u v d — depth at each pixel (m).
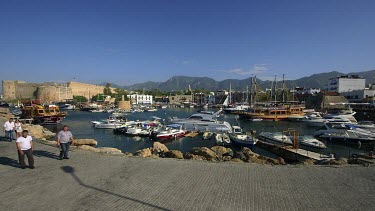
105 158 13.95
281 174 11.28
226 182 10.09
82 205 7.81
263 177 10.81
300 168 12.28
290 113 74.88
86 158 13.95
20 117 67.25
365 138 35.44
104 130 54.34
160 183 9.88
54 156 14.52
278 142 34.94
